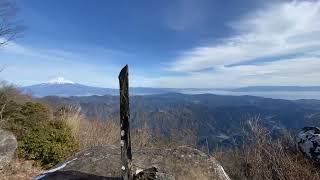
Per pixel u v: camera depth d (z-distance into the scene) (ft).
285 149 12.80
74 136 19.04
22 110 19.26
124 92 6.07
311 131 12.76
